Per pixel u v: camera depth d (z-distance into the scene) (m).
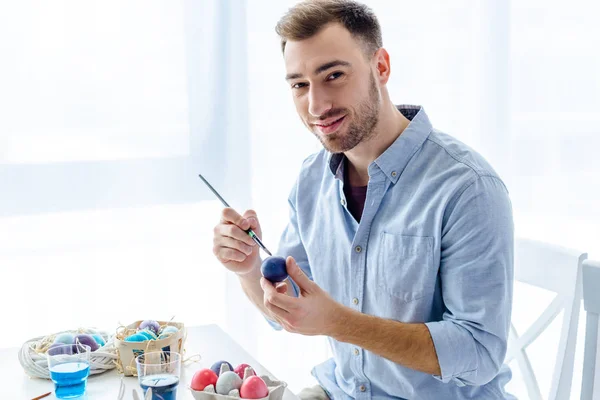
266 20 2.18
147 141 2.11
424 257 1.37
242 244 1.41
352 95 1.35
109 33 2.04
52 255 2.07
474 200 1.32
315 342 2.35
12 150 1.99
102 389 1.29
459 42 2.33
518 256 1.54
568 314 1.44
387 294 1.41
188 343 1.52
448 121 2.36
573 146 2.44
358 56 1.35
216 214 2.21
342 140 1.38
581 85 2.42
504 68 2.35
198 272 2.22
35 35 1.98
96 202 2.08
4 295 2.04
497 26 2.33
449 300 1.34
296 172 2.27
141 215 2.14
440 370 1.28
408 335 1.28
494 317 1.29
